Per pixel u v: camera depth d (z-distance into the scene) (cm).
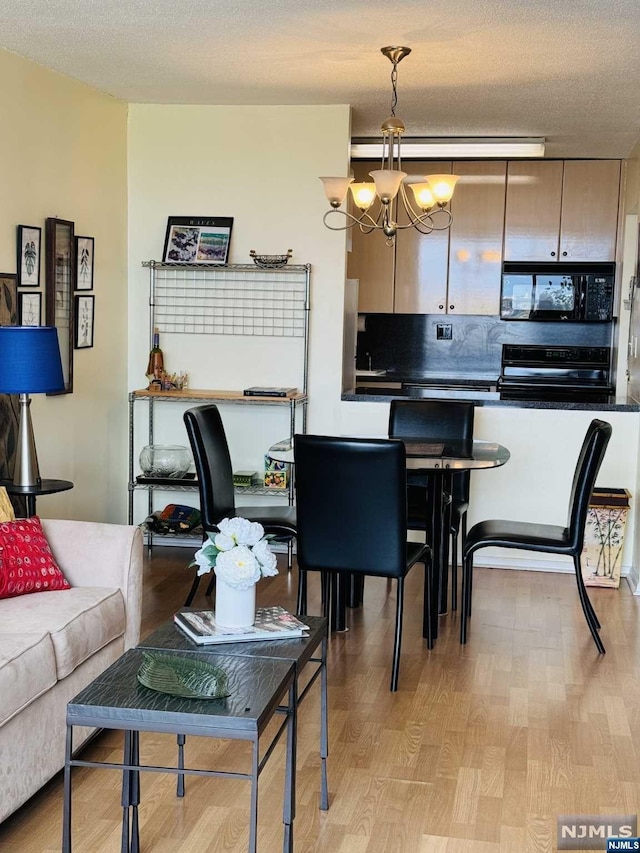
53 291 485
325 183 464
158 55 454
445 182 459
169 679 232
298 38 419
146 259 587
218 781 299
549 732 340
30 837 263
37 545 338
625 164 720
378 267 760
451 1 363
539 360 766
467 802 288
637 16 375
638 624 469
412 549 402
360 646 429
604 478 557
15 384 395
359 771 307
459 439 510
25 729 269
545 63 449
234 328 586
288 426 588
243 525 273
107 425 570
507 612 485
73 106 507
